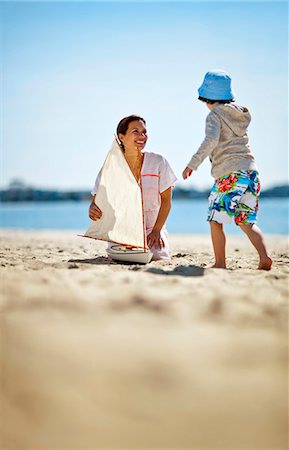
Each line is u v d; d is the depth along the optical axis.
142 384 1.96
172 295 3.15
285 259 6.03
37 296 3.06
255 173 4.75
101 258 5.59
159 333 2.47
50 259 5.51
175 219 26.33
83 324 2.57
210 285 3.49
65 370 2.05
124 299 3.03
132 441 1.64
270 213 28.17
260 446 1.65
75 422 1.73
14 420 1.75
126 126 5.14
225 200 4.68
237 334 2.51
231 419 1.76
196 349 2.29
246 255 6.78
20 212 39.31
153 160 5.25
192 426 1.73
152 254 5.03
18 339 2.35
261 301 3.10
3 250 7.07
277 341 2.43
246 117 4.79
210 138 4.65
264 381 2.02
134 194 4.93
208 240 11.69
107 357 2.17
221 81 4.88
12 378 1.99
